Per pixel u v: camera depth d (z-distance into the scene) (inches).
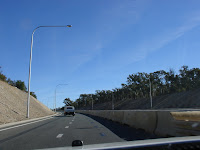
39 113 1770.4
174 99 2928.2
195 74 3390.7
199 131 296.2
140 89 4453.7
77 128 621.0
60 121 965.8
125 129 567.5
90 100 7224.4
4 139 409.7
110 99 6195.9
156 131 430.0
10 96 1552.7
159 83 4119.1
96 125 725.3
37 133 504.4
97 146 109.3
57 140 393.7
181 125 346.0
